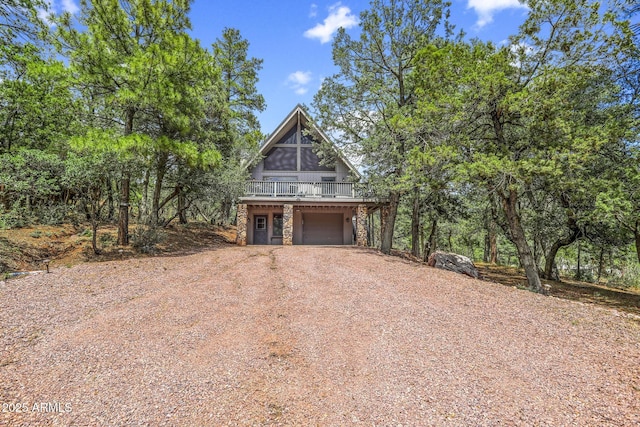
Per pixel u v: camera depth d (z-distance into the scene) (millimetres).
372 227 29047
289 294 7355
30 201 13875
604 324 5969
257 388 3639
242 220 18141
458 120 10141
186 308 6289
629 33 8562
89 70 10297
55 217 13086
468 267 11945
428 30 15031
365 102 15086
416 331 5297
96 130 10148
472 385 3691
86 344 4680
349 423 3033
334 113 15656
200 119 14383
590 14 9055
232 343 4812
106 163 9758
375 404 3332
